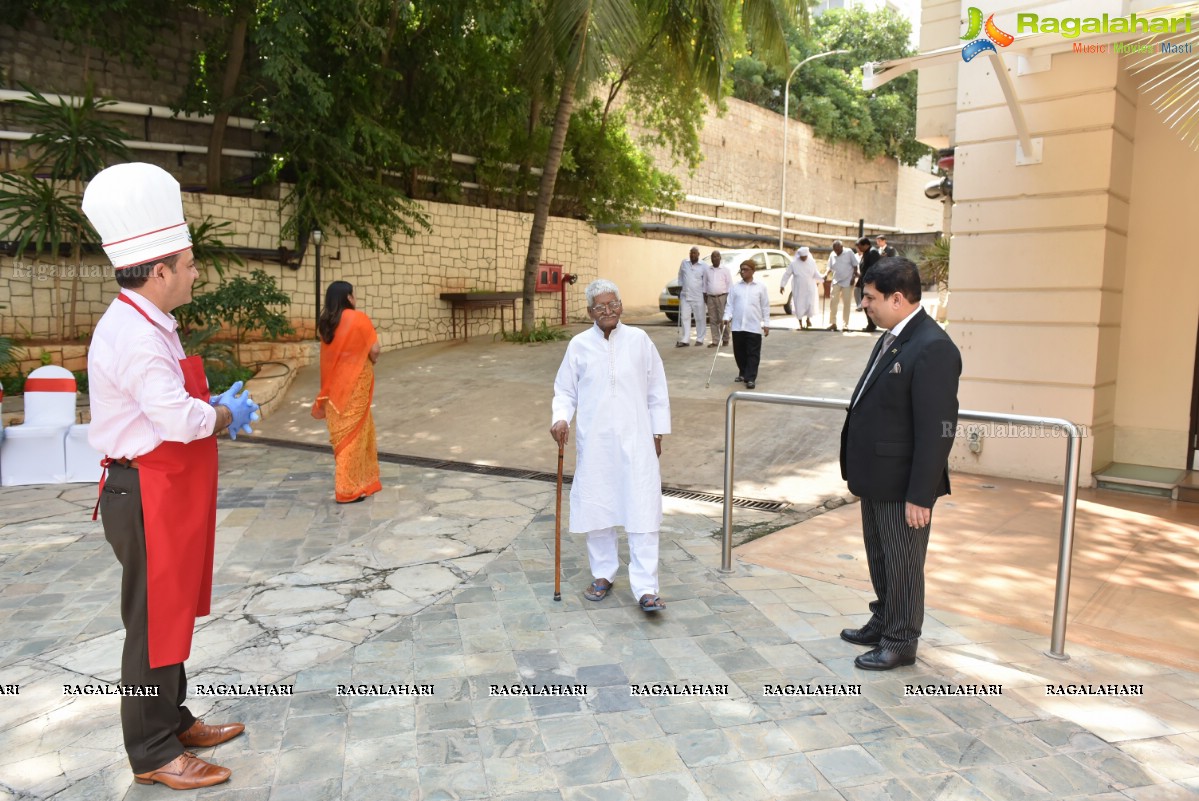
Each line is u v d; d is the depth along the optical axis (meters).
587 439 3.97
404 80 12.89
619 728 2.96
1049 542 5.02
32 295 9.78
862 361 10.63
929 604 4.09
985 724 2.97
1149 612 3.97
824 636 3.73
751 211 24.05
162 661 2.53
